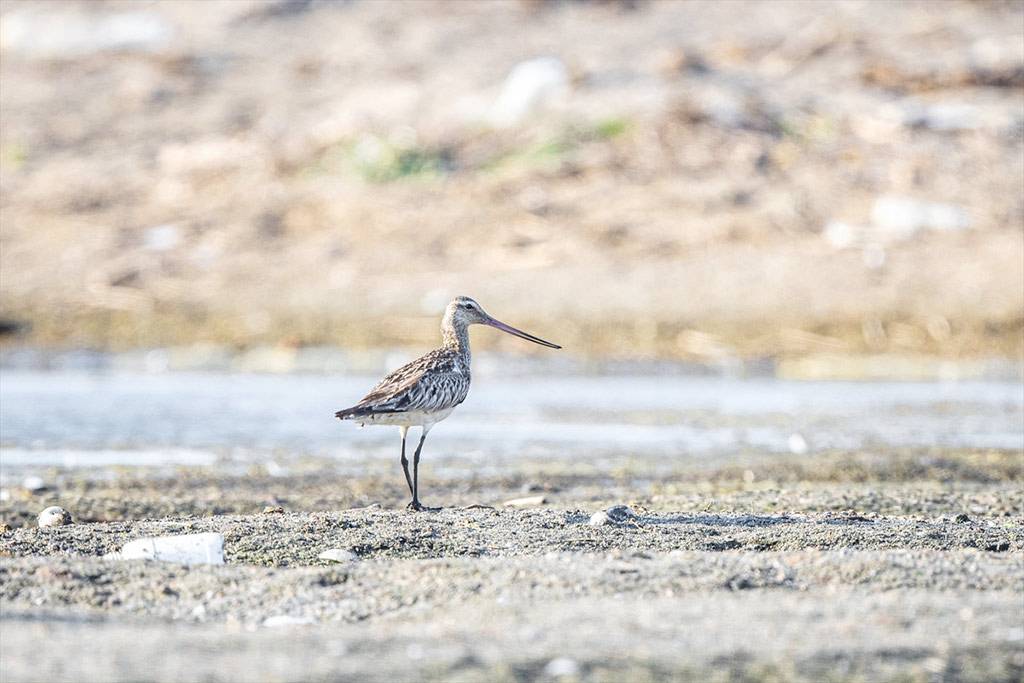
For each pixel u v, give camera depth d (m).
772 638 8.17
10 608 9.06
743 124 34.19
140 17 43.59
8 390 23.81
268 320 28.64
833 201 31.86
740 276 29.59
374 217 32.25
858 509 13.93
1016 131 34.12
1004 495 14.88
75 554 10.80
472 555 10.81
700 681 7.55
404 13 42.88
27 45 42.81
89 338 28.14
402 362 27.36
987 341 27.77
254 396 23.48
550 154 33.72
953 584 9.46
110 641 8.12
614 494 15.09
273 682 7.41
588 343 27.66
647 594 9.20
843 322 28.17
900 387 25.38
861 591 9.28
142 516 13.86
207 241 31.66
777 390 24.94
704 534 11.48
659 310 28.52
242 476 16.39
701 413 22.17
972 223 31.16
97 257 30.94
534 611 8.72
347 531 11.38
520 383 25.41
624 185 32.56
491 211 32.09
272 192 33.66
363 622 8.88
